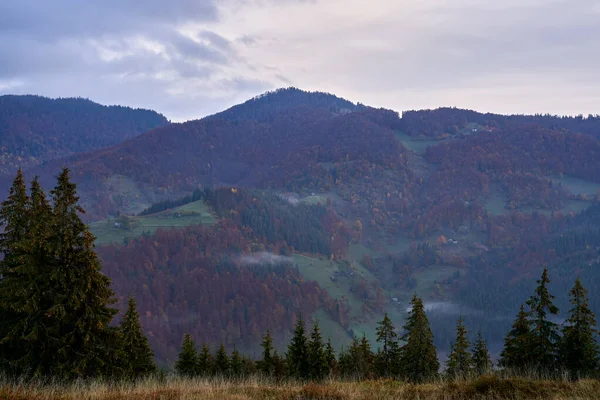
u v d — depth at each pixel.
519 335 29.89
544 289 27.03
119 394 12.40
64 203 19.56
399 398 12.23
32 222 19.61
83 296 19.25
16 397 11.61
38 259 18.91
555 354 26.81
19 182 20.42
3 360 18.25
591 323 26.09
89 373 19.38
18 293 18.09
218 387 13.91
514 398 11.90
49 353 18.66
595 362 25.44
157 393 12.59
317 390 13.19
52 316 18.77
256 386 14.59
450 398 12.09
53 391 12.49
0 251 19.95
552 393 12.01
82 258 19.53
